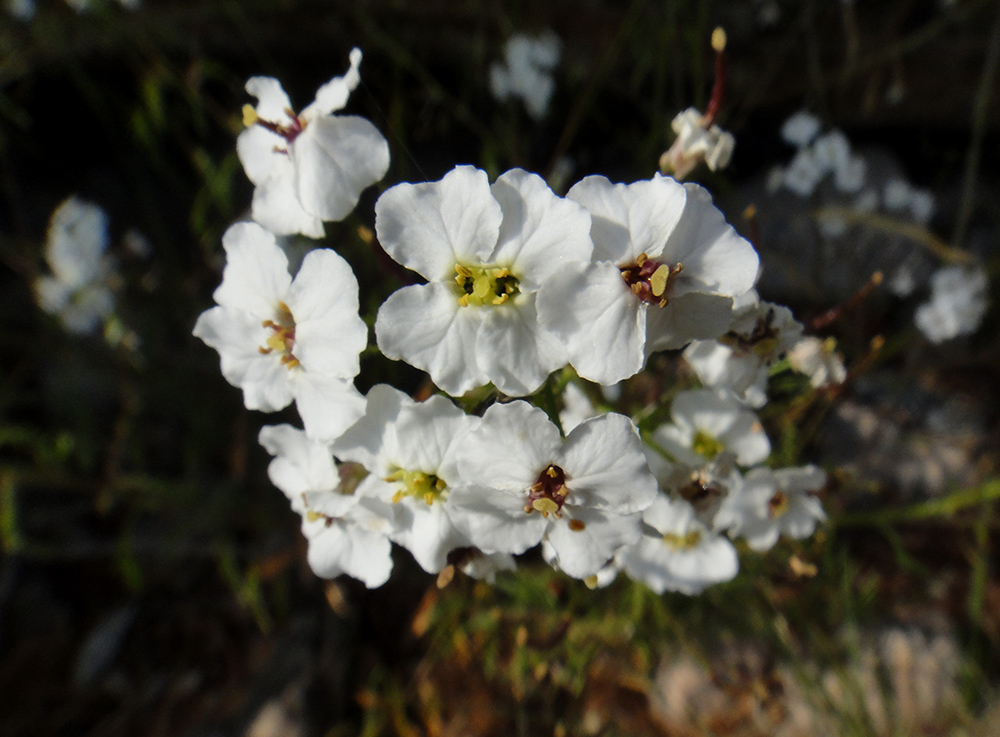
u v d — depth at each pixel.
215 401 0.10
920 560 0.09
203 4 0.10
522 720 0.08
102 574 0.09
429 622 0.08
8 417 0.10
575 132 0.11
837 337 0.10
